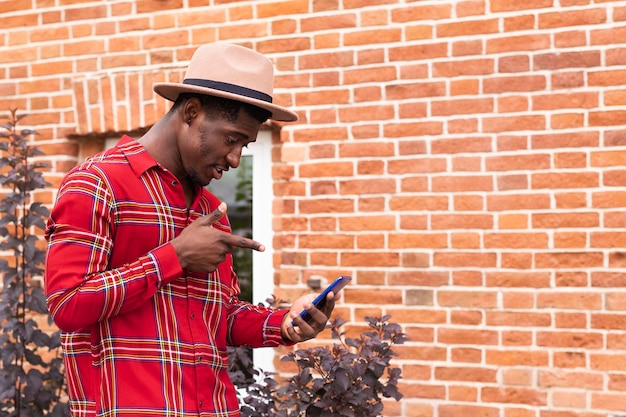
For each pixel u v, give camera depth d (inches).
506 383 157.0
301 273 170.1
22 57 192.1
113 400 80.7
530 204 156.5
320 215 169.2
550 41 156.1
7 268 158.6
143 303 81.7
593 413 152.4
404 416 162.7
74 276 78.1
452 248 160.7
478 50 160.1
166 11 181.3
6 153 191.6
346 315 166.9
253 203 179.3
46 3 190.4
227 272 92.8
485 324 158.6
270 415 135.3
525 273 156.5
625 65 152.2
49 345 157.8
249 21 175.0
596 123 153.4
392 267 164.2
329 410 126.2
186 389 83.3
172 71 179.9
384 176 165.3
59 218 80.5
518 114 157.5
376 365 129.0
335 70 168.9
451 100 161.5
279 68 172.4
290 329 92.7
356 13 167.8
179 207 86.7
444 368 160.6
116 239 82.7
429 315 161.8
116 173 83.3
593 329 152.7
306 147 170.6
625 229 151.6
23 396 160.1
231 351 144.6
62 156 188.7
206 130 84.7
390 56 165.5
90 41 186.7
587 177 153.6
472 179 159.9
